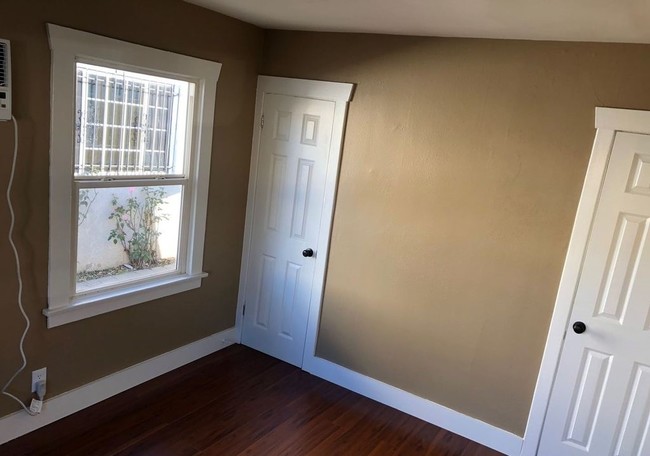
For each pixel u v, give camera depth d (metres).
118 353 3.13
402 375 3.37
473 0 2.12
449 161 3.04
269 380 3.58
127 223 3.06
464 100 2.95
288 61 3.52
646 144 2.53
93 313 2.91
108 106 2.78
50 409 2.80
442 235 3.11
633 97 2.54
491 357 3.05
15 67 2.29
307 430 3.07
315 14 2.84
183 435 2.88
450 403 3.22
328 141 3.42
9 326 2.53
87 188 2.77
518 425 3.03
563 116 2.71
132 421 2.94
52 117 2.47
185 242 3.46
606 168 2.62
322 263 3.56
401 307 3.31
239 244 3.88
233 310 4.00
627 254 2.64
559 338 2.84
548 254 2.82
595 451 2.85
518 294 2.93
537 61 2.74
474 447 3.09
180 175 3.31
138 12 2.74
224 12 3.17
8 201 2.39
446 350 3.19
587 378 2.81
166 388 3.32
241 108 3.57
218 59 3.29
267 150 3.68
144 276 3.24
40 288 2.62
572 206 2.73
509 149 2.86
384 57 3.16
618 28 2.28
